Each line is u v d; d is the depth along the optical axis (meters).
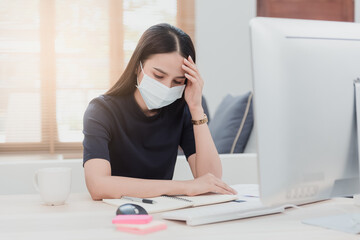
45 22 3.91
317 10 4.13
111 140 1.57
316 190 0.88
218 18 4.04
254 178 2.09
